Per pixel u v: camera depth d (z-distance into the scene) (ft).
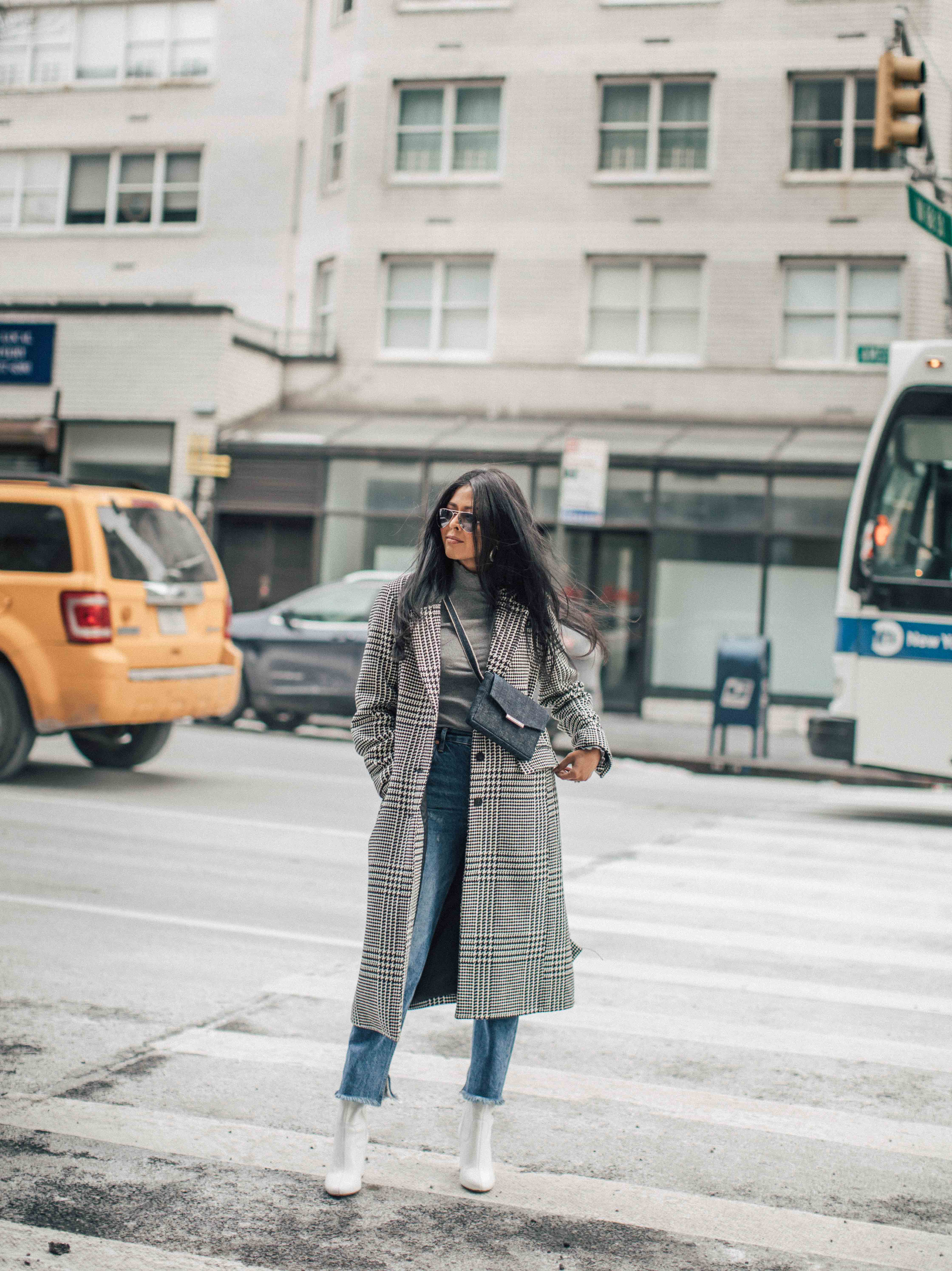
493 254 69.77
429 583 10.72
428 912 10.43
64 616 30.42
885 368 65.10
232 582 68.64
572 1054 14.57
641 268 68.39
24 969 16.83
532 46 69.51
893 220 65.26
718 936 20.42
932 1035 15.65
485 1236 9.85
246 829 27.94
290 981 16.75
